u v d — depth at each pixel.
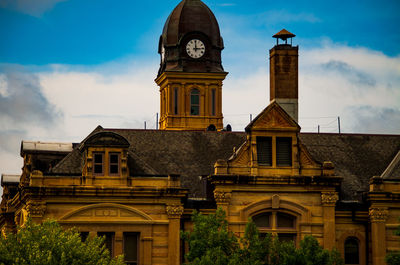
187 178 87.12
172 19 138.25
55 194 79.56
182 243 82.19
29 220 73.44
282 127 83.12
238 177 81.56
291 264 73.06
